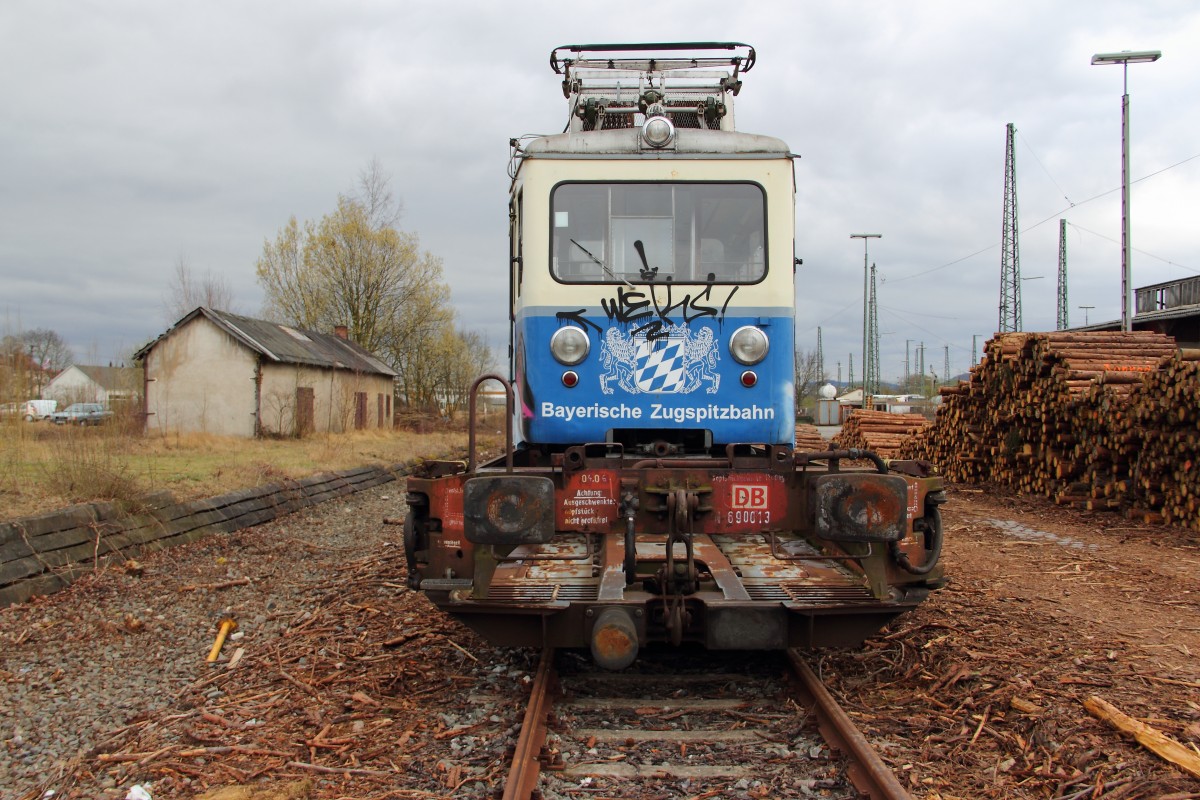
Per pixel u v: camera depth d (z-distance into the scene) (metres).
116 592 7.68
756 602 4.61
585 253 5.89
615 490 5.03
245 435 29.28
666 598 4.64
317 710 4.80
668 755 4.04
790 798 3.63
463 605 4.68
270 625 6.80
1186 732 4.16
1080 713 4.41
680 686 5.03
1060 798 3.60
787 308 5.88
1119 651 5.49
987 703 4.61
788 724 4.36
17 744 4.62
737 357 5.83
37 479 9.91
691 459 5.29
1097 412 11.27
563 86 8.35
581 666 5.39
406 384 47.75
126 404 15.88
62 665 5.90
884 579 4.85
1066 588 7.44
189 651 6.21
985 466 15.09
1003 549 9.36
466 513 4.60
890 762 3.89
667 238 5.90
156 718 4.84
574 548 6.02
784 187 5.92
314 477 15.55
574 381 5.84
